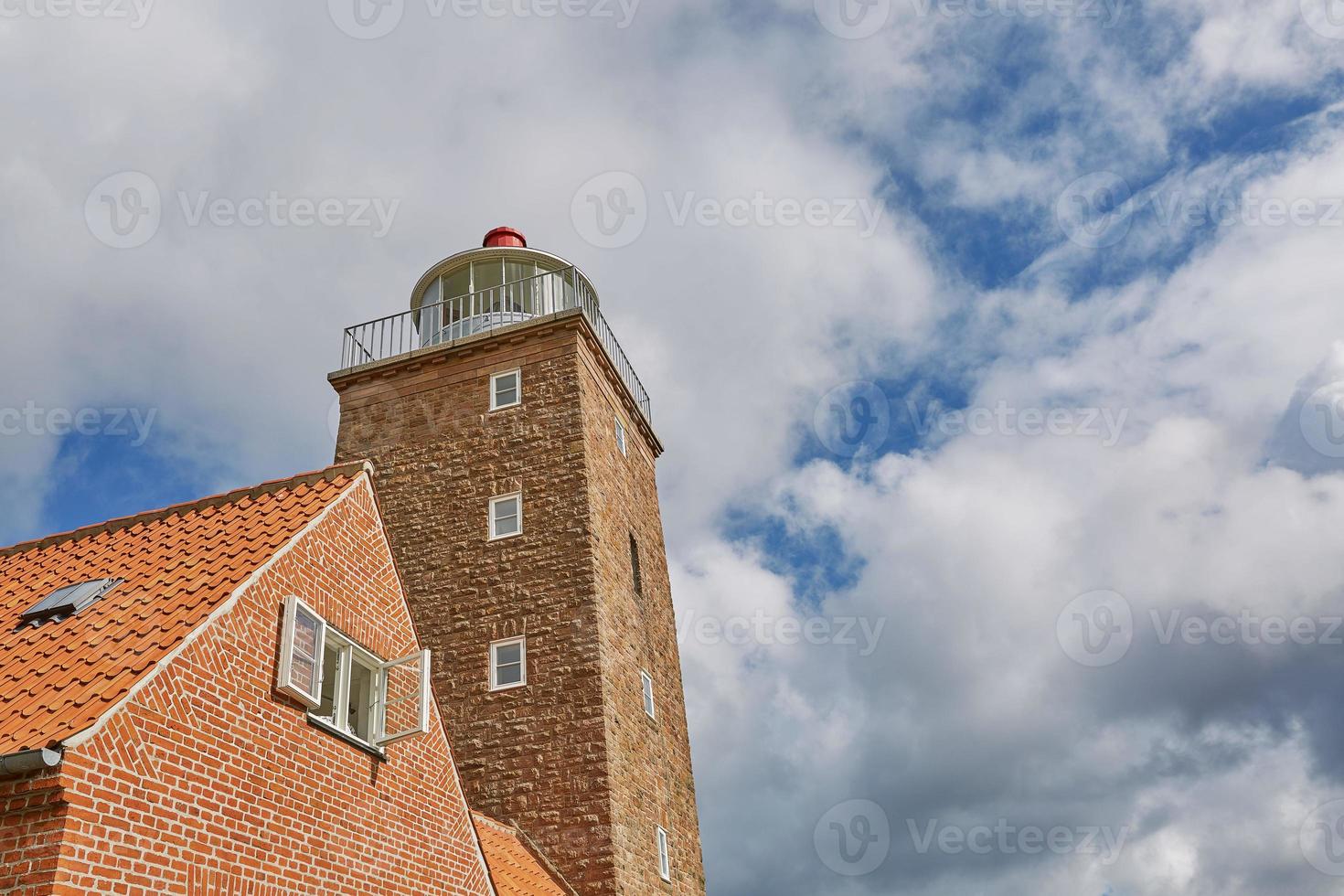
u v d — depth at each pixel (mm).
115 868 7312
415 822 11805
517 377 22266
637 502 24375
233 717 8945
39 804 7031
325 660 11062
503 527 20828
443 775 12789
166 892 7750
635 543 23344
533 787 18281
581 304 25625
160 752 7992
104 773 7406
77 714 7586
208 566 10250
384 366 23203
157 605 9508
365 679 11688
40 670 8695
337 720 10703
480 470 21547
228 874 8438
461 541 20922
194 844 8133
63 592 10688
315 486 12055
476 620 20047
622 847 17812
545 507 20734
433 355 22922
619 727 19188
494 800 18344
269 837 9062
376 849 10789
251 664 9375
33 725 7574
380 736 11289
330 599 10992
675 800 21750
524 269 25969
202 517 12086
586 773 18141
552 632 19484
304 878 9438
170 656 8367
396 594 12461
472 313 24562
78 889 6949
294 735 9773
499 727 18938
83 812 7137
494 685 19344
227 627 9156
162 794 7906
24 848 6922
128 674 8070
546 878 16922
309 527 10906
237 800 8750
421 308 26125
